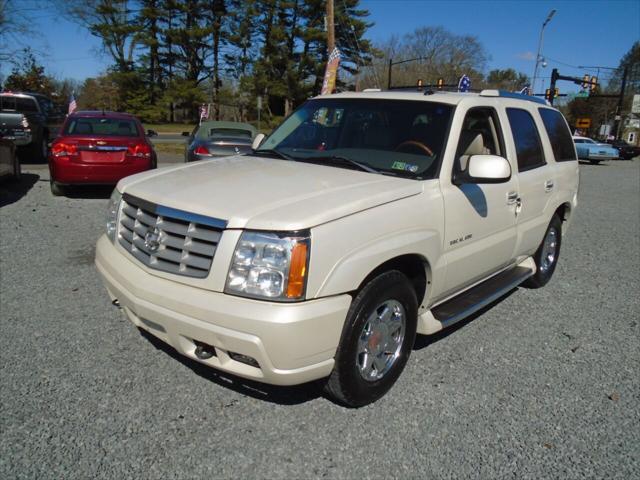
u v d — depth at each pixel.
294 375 2.75
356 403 3.14
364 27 47.97
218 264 2.71
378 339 3.18
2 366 3.46
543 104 5.37
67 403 3.10
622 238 8.42
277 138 4.52
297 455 2.77
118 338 3.91
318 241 2.70
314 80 52.06
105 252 3.40
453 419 3.15
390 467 2.71
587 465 2.80
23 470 2.55
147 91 53.25
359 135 4.00
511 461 2.80
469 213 3.74
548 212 5.10
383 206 3.07
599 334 4.49
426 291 3.53
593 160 28.42
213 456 2.73
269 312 2.61
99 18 50.44
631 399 3.46
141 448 2.75
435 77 60.84
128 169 9.01
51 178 9.21
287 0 47.84
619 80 74.50
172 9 51.16
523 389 3.53
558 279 6.02
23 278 5.07
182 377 3.43
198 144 10.90
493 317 4.77
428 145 3.67
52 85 44.16
